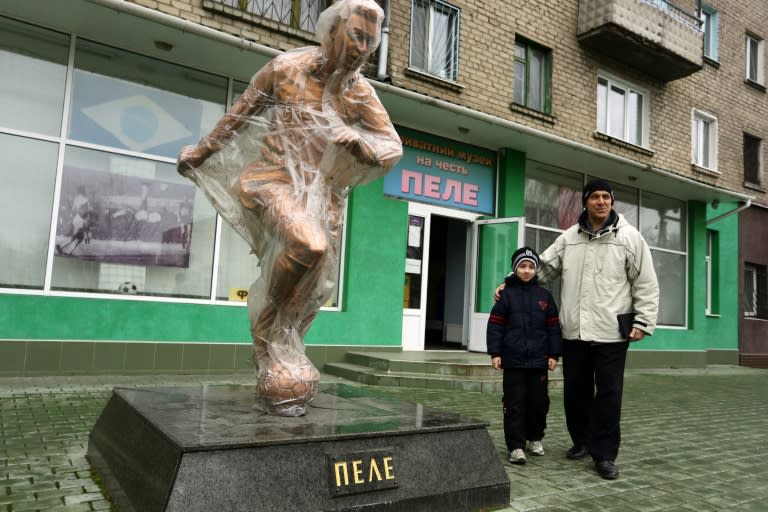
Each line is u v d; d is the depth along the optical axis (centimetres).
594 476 381
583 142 1098
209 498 217
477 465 296
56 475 315
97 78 688
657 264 1298
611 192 407
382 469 260
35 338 625
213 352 726
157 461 236
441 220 1180
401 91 789
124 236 695
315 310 318
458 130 941
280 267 285
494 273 983
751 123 1487
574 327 406
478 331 983
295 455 241
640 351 1224
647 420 616
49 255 648
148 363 684
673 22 1158
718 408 729
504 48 993
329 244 315
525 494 335
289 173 300
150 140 717
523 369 411
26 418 445
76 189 670
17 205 639
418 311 945
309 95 302
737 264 1454
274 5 777
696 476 399
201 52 706
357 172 316
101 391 564
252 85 312
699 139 1395
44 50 660
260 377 302
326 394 380
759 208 1513
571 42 1095
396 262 891
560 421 575
